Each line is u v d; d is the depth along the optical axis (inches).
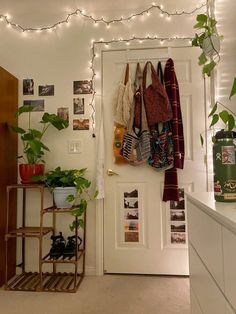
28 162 91.6
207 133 93.6
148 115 89.9
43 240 96.5
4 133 89.4
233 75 69.9
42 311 71.0
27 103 99.3
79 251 89.4
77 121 97.7
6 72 90.9
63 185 87.4
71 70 98.9
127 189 96.0
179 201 93.9
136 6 97.0
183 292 80.6
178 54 96.0
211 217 39.7
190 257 55.8
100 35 98.7
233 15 70.3
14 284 86.8
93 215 95.7
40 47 100.2
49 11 100.3
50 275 93.0
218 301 36.8
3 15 101.3
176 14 96.3
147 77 94.3
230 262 31.9
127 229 95.4
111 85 97.7
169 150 88.7
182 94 95.7
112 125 97.1
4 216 88.4
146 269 94.0
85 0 94.6
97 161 94.4
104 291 81.7
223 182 44.4
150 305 73.4
